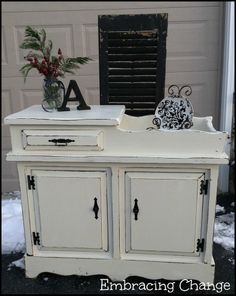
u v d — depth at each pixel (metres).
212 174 1.53
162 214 1.59
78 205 1.62
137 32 1.83
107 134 1.52
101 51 1.87
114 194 1.58
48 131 1.52
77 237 1.66
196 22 2.51
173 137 1.50
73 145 1.52
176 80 2.59
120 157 1.51
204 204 1.57
